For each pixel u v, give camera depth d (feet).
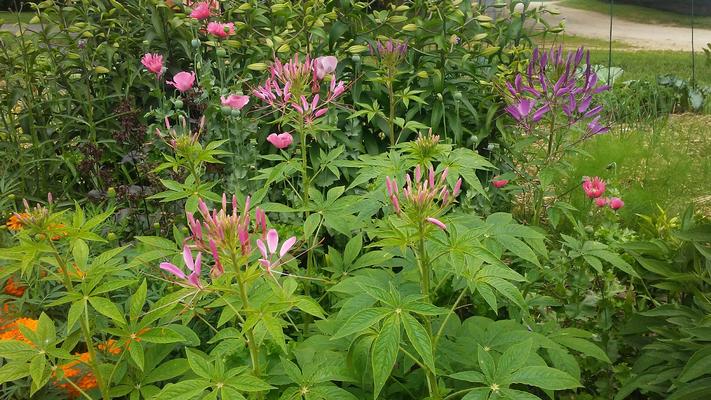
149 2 13.80
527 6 13.60
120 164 13.42
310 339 6.99
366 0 15.39
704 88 25.63
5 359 7.06
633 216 12.76
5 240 9.25
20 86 13.10
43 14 13.74
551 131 10.77
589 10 70.74
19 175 12.54
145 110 14.42
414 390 7.30
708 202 14.85
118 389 6.50
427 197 5.75
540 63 10.56
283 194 11.82
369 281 6.74
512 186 11.60
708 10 64.59
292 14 13.35
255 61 13.56
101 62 14.26
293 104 8.24
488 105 13.60
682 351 7.47
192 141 7.89
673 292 8.95
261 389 5.36
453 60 13.38
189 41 14.15
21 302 7.80
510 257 10.57
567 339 7.63
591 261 8.22
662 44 49.78
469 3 13.76
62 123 13.53
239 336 5.95
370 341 6.23
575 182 13.39
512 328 7.32
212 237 5.29
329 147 12.28
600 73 25.88
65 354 5.98
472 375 5.75
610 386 8.72
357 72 13.05
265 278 5.82
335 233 11.05
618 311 9.67
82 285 6.04
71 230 5.96
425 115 13.52
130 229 11.42
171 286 8.21
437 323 7.40
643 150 15.52
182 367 6.58
